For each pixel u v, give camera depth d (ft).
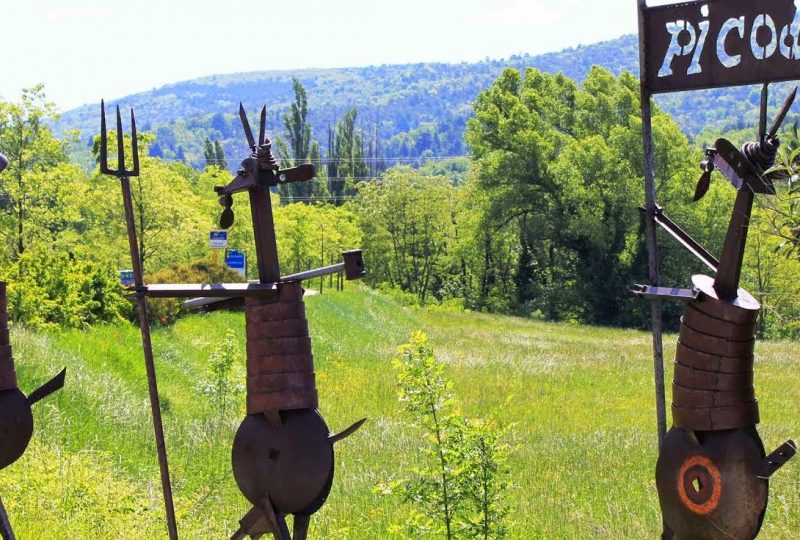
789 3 18.63
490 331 165.17
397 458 51.34
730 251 18.31
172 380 70.79
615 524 37.65
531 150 241.35
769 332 153.17
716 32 19.43
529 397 84.07
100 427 49.55
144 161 128.36
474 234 255.70
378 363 101.65
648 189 20.39
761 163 18.52
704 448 18.26
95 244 128.06
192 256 151.23
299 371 18.79
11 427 20.99
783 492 35.86
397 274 283.18
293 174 19.15
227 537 33.60
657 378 20.27
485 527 27.89
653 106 246.06
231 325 93.81
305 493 18.74
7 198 121.49
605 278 233.96
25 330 61.77
